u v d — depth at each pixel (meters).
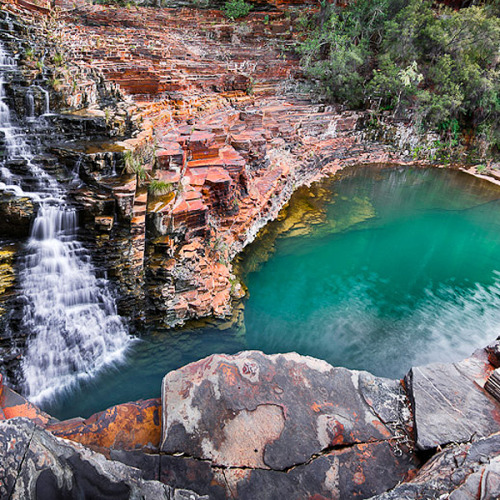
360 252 21.39
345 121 35.69
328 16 39.59
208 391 5.02
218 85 30.08
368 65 39.50
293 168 27.92
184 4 41.38
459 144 38.97
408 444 4.91
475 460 4.32
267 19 40.97
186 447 4.48
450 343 15.26
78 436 4.64
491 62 37.44
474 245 23.53
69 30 25.09
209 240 15.69
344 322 15.80
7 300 10.95
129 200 12.01
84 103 16.33
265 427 4.79
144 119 17.83
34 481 3.23
